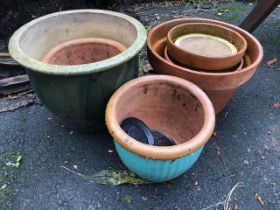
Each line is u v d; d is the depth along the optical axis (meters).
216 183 1.49
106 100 1.45
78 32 1.74
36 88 1.42
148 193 1.44
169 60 1.56
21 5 2.44
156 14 2.78
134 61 1.45
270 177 1.52
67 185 1.47
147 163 1.21
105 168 1.54
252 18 2.16
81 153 1.61
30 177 1.50
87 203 1.40
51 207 1.39
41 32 1.60
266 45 2.45
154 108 1.57
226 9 2.90
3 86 1.89
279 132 1.75
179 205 1.40
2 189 1.45
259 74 2.16
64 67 1.23
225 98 1.61
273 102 1.94
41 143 1.65
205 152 1.63
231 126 1.77
